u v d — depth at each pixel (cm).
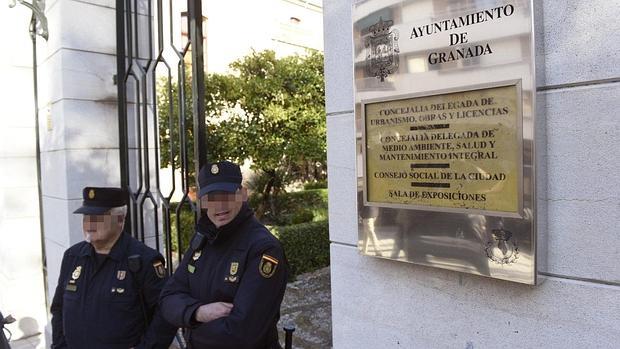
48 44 395
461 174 157
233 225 190
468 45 154
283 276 187
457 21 156
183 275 200
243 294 178
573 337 142
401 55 172
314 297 639
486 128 150
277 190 920
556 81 144
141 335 231
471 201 155
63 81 362
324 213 934
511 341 155
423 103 166
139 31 367
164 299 198
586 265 140
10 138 464
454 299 170
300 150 818
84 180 371
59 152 378
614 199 134
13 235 461
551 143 146
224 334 173
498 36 147
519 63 143
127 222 337
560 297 145
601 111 136
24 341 456
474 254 155
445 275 172
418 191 170
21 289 461
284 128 812
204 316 178
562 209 144
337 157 206
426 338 178
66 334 234
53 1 377
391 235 179
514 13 144
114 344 226
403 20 171
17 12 463
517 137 143
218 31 1180
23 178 470
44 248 459
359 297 201
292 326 207
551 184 146
